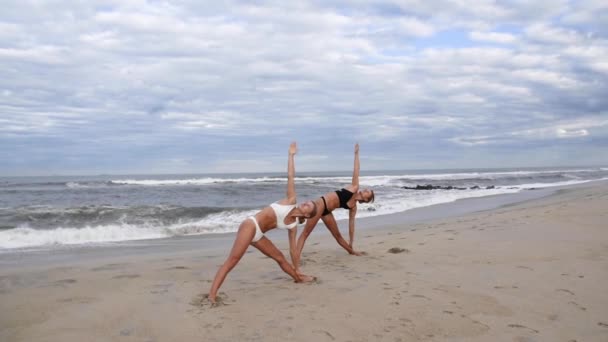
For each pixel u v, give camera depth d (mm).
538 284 5191
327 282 5512
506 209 15672
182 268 6668
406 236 9281
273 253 5344
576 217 10484
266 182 39281
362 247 8203
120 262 7320
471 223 11047
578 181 43125
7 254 8602
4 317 4305
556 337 3736
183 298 4887
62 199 22141
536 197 21328
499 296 4770
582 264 6074
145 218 14547
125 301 4785
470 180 48312
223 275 4848
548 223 9812
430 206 18703
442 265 6312
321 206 6891
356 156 7461
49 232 11109
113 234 11367
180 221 14078
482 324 4004
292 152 5586
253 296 4934
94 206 16875
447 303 4559
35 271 6496
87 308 4551
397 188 34219
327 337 3730
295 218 5445
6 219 13695
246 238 5008
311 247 8555
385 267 6320
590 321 4074
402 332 3832
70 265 7148
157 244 10078
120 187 31000
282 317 4199
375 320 4105
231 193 26953
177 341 3680
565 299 4660
